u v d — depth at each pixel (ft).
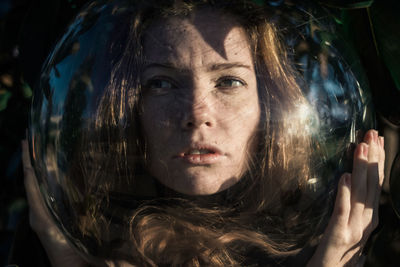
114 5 3.41
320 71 3.25
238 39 3.08
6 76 5.99
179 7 3.11
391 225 4.29
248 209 3.13
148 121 3.08
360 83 3.63
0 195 6.47
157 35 3.09
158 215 3.15
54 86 3.47
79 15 3.71
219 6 3.12
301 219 3.25
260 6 3.19
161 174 3.09
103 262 3.47
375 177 3.65
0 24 5.90
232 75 3.05
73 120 3.28
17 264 4.37
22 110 5.49
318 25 3.41
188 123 3.02
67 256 4.33
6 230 6.53
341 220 3.44
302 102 3.17
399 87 3.88
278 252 3.27
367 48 3.99
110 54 3.23
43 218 4.40
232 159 3.07
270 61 3.14
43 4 4.42
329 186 3.34
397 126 4.39
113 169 3.16
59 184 3.45
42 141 3.57
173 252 3.19
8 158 6.19
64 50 3.52
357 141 3.57
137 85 3.11
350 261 3.77
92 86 3.23
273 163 3.12
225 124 3.04
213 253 3.17
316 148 3.22
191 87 3.02
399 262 4.29
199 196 3.09
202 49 3.02
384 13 3.83
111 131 3.16
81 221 3.36
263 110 3.10
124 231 3.23
